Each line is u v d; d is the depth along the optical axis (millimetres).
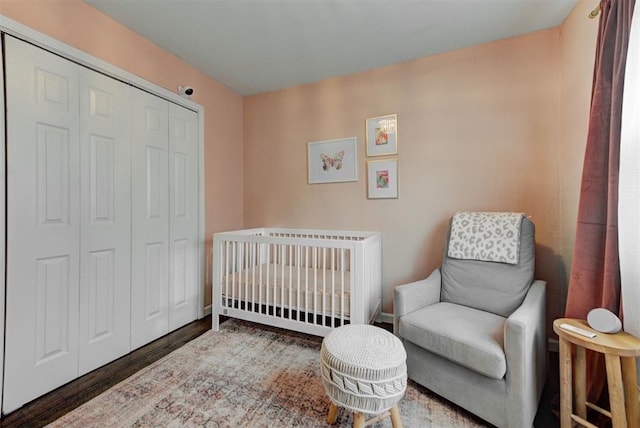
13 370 1566
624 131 1243
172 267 2561
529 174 2271
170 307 2539
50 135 1727
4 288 1538
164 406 1586
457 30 2217
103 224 2016
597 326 1267
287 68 2803
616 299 1319
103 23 2014
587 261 1485
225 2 1905
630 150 1218
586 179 1496
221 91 3141
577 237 1530
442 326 1622
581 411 1312
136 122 2250
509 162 2330
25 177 1615
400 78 2697
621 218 1261
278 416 1517
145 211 2318
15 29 1558
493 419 1401
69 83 1820
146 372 1919
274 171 3309
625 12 1279
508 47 2318
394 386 1296
